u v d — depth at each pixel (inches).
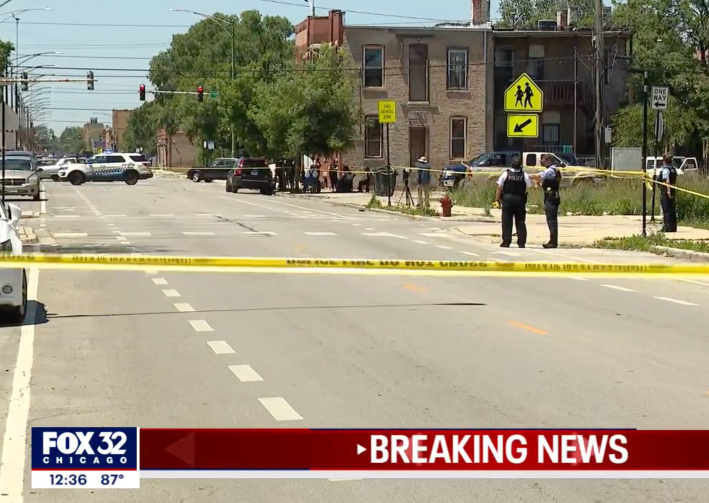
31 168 2105.1
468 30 2704.2
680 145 2918.3
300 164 2642.7
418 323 583.8
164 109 5221.5
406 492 296.2
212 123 4320.9
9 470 318.7
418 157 2723.9
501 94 2743.6
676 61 2783.0
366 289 730.8
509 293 716.0
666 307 654.5
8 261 567.5
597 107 2273.6
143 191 2635.3
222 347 511.2
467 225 1393.9
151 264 605.9
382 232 1270.9
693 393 412.2
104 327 570.6
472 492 296.0
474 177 2262.6
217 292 713.6
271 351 500.4
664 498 290.0
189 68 4918.8
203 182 3550.7
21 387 427.2
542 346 514.6
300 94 2401.6
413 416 375.9
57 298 684.1
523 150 2751.0
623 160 1323.8
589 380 435.8
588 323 587.8
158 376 446.3
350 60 2650.1
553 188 1066.7
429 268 635.5
